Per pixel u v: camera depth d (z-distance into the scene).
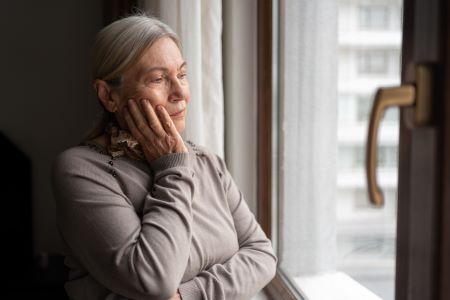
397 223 0.66
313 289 1.25
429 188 0.57
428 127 0.57
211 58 1.40
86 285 0.97
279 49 1.50
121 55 0.97
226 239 1.04
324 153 1.17
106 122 1.06
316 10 1.19
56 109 2.44
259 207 1.61
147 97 0.98
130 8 1.81
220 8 1.39
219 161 1.15
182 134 1.35
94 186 0.93
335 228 1.12
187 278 0.97
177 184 0.93
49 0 2.39
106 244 0.88
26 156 2.40
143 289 0.85
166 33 0.99
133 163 1.00
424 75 0.56
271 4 1.50
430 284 0.57
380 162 0.87
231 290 0.96
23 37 2.39
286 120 1.46
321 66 1.16
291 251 1.45
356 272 1.02
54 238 2.49
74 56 2.43
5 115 2.41
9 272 2.20
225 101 1.65
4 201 2.36
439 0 0.54
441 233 0.55
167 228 0.88
